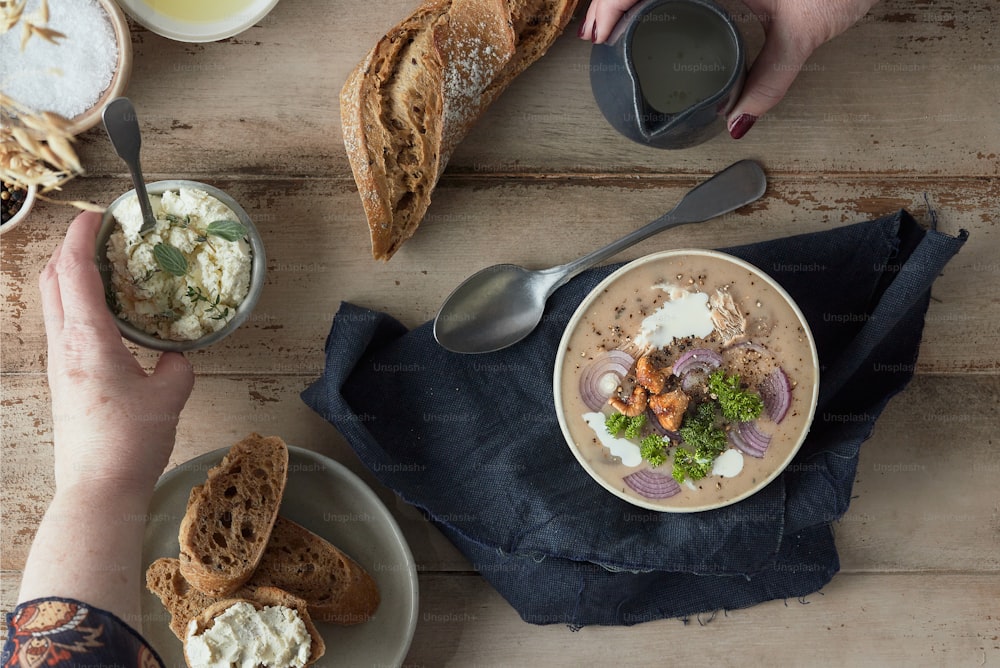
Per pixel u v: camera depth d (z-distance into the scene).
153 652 0.78
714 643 0.93
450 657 0.92
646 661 0.93
